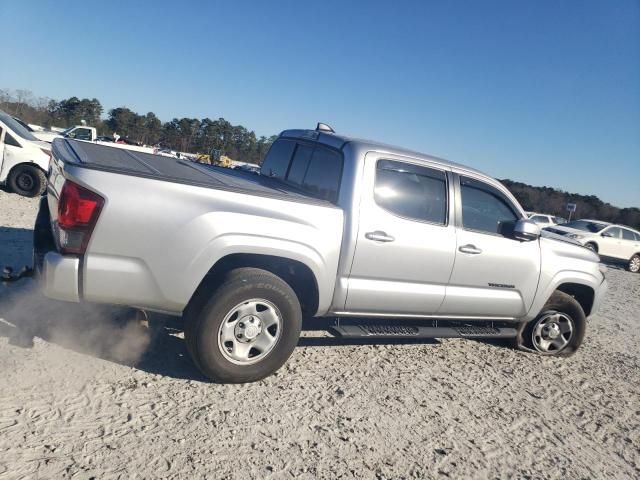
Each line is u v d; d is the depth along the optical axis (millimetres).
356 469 2979
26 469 2467
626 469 3564
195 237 3312
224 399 3457
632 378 5477
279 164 5230
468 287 4688
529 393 4539
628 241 19719
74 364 3551
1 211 8438
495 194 4840
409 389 4152
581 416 4277
